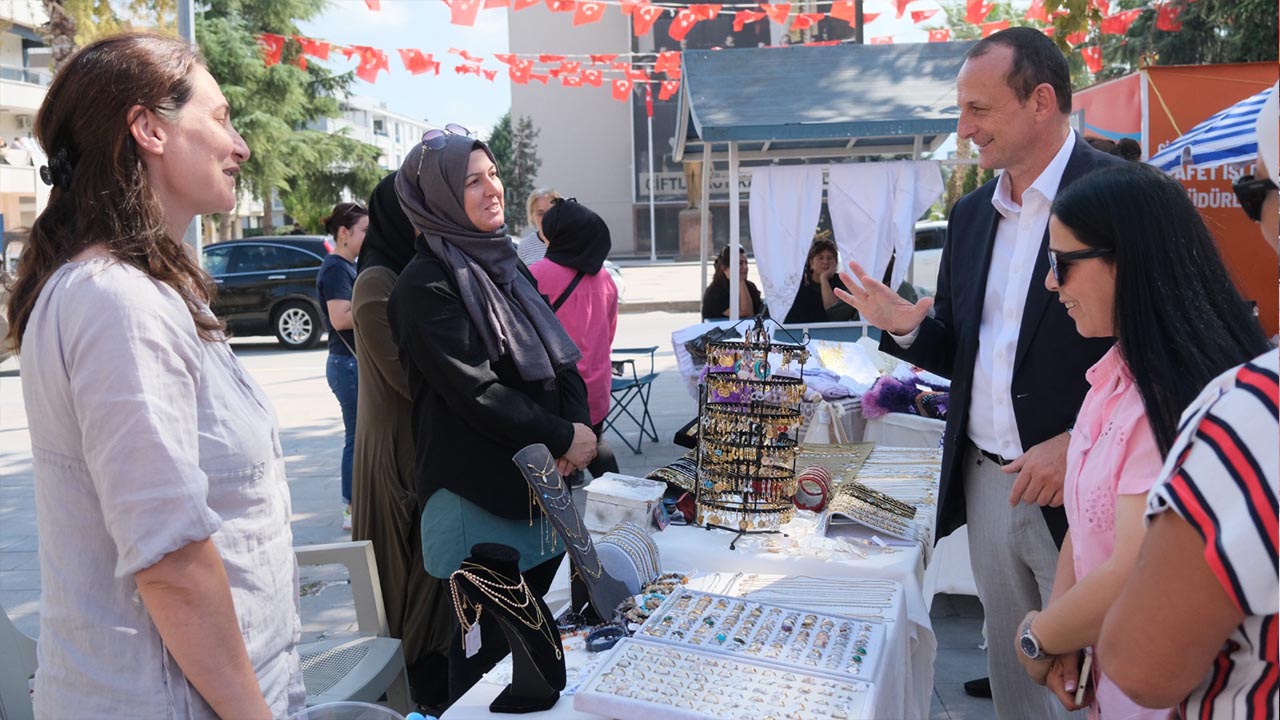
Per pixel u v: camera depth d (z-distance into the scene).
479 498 2.49
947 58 6.59
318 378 11.09
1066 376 2.35
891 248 6.02
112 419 1.23
